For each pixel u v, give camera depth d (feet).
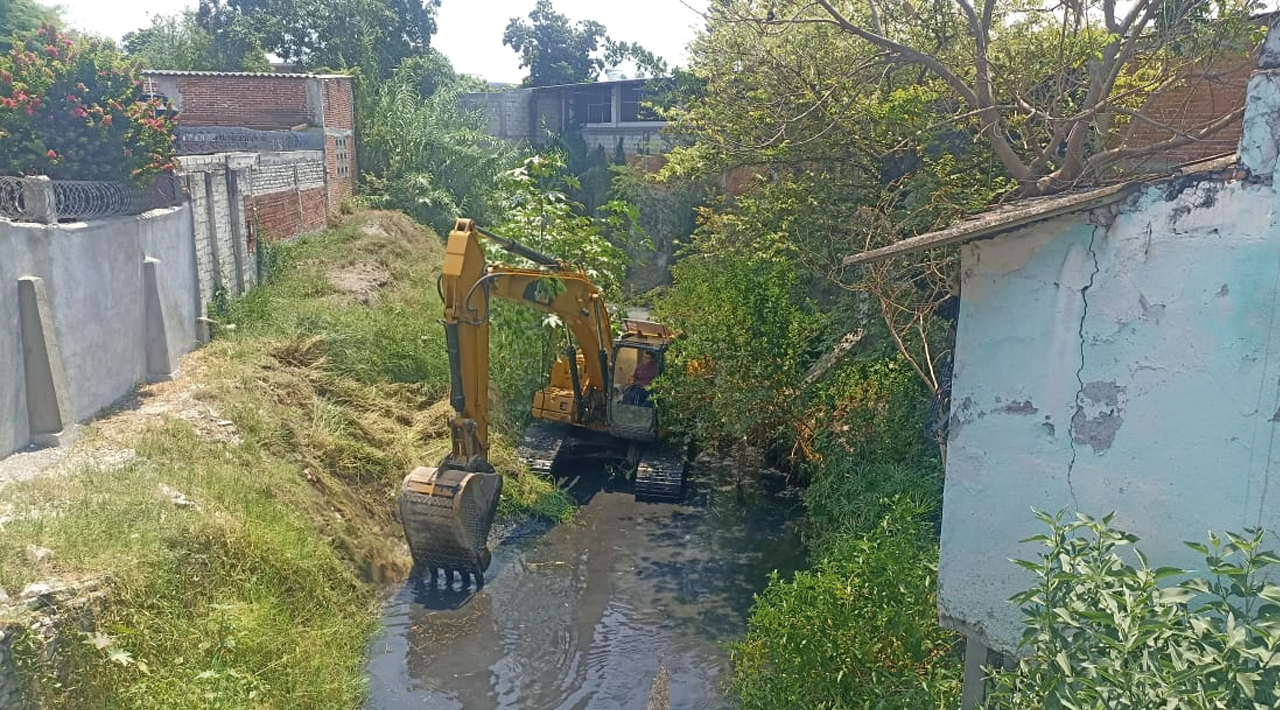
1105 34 35.22
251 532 31.40
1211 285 16.53
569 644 32.83
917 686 23.13
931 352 38.86
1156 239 16.96
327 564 33.94
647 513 45.29
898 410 40.83
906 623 24.07
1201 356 16.84
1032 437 19.10
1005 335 19.08
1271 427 16.34
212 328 50.03
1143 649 14.30
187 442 36.19
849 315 44.98
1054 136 36.17
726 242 58.75
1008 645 19.98
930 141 42.06
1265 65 16.01
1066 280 18.13
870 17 43.45
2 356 32.42
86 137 38.73
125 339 40.96
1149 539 18.01
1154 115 43.06
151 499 30.25
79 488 30.01
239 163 56.49
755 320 46.16
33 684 22.45
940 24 41.39
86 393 37.37
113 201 40.75
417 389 50.06
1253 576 16.90
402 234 81.35
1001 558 19.89
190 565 28.63
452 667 31.07
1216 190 16.20
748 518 44.78
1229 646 13.38
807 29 44.01
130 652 24.98
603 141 128.88
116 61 40.65
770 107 44.60
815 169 47.19
